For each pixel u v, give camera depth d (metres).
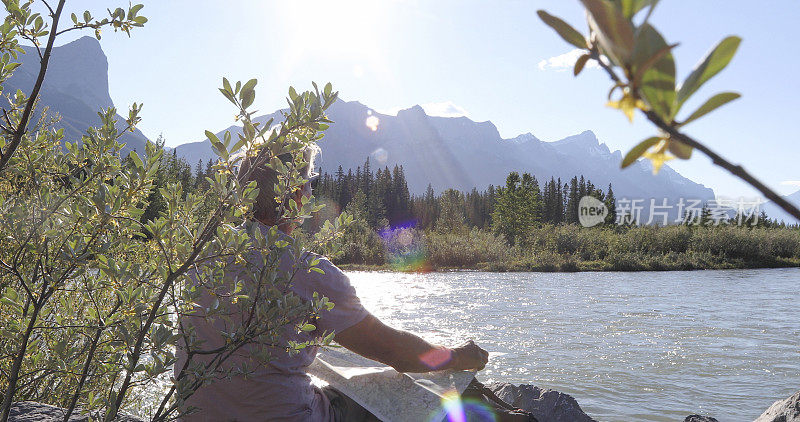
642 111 0.40
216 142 1.75
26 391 2.76
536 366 8.92
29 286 2.02
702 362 9.23
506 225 83.12
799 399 3.82
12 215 1.96
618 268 45.28
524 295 21.94
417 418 2.34
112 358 2.09
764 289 24.98
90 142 2.14
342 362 2.82
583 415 4.07
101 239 1.97
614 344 10.91
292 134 1.86
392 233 55.78
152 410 2.85
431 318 14.73
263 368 2.14
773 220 59.41
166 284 1.81
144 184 1.93
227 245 1.82
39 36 1.92
